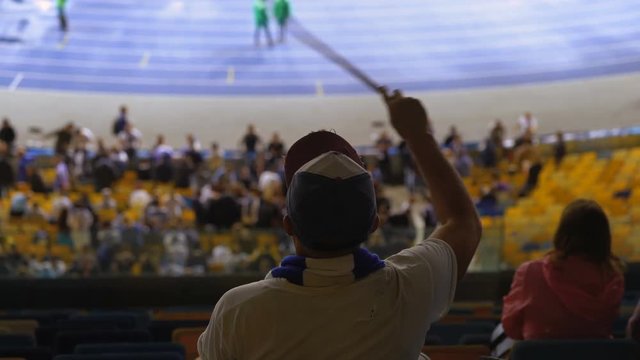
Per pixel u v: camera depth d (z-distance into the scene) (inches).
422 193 885.2
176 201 711.1
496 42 1325.0
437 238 97.4
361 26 1384.1
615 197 732.0
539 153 950.4
